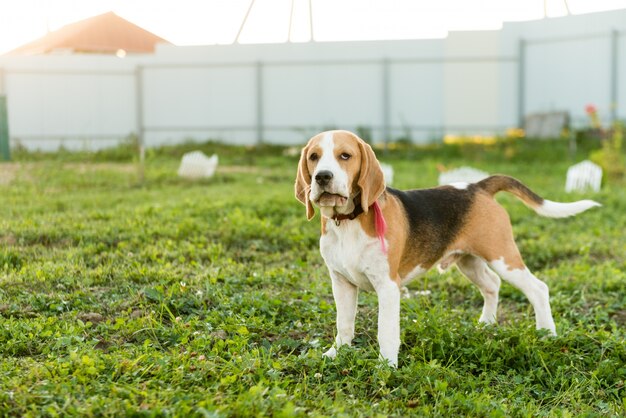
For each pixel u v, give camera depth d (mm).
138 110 17625
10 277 6621
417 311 5980
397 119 22250
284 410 3803
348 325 5223
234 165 18547
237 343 5109
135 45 21234
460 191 5680
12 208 10180
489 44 22000
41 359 4797
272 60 22328
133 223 9008
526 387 4922
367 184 4789
